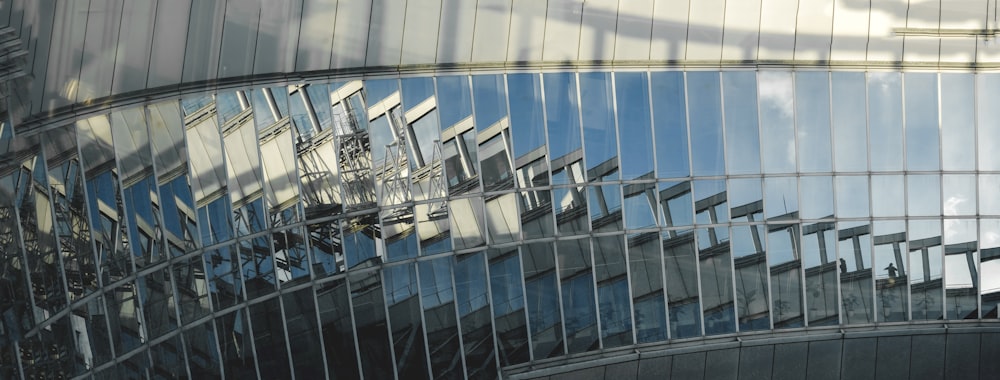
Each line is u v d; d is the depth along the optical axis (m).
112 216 20.52
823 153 31.58
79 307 19.44
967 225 32.47
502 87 28.39
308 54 25.02
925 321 32.56
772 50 30.55
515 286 29.12
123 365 20.70
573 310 29.81
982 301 32.66
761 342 31.36
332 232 26.12
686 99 30.23
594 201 29.81
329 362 26.03
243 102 24.00
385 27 25.98
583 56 28.88
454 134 27.86
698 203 30.77
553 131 29.08
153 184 21.67
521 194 28.97
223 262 23.58
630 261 30.33
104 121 20.45
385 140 26.81
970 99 32.00
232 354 23.77
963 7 30.67
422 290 27.80
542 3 27.78
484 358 28.77
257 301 24.47
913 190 32.16
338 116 25.98
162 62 21.39
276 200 24.83
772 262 31.56
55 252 18.80
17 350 17.41
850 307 32.16
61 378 18.69
